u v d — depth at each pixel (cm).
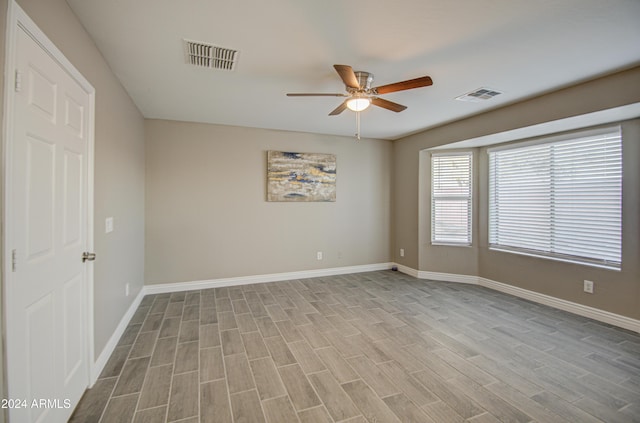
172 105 334
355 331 280
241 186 431
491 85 275
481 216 433
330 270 492
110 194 237
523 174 381
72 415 167
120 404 177
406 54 220
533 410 175
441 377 208
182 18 177
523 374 211
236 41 203
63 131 156
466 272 447
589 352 242
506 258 400
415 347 250
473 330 283
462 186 448
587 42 202
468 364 224
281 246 457
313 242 479
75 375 172
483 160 430
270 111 356
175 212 398
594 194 312
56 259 150
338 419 166
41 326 135
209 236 415
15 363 115
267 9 169
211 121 401
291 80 266
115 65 235
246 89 287
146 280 386
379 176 524
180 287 401
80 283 179
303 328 286
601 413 172
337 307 344
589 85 264
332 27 187
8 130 111
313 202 478
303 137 467
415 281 455
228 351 242
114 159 248
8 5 110
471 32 192
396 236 529
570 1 162
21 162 120
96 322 204
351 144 503
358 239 511
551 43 204
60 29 154
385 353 240
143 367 218
